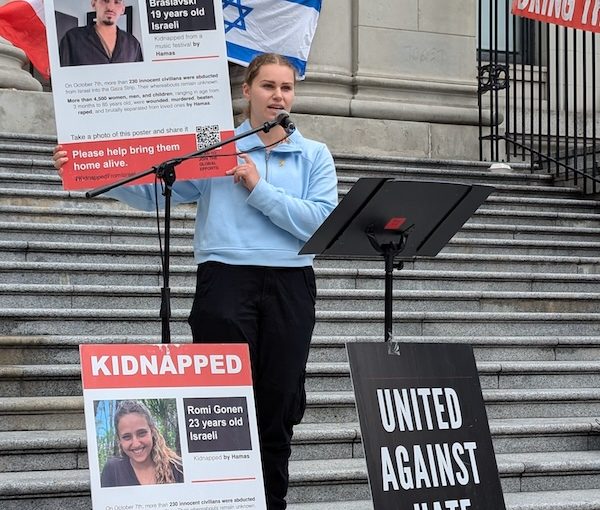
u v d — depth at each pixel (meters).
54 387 6.04
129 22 4.45
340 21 11.16
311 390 6.54
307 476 5.45
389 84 11.18
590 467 5.97
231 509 4.12
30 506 4.99
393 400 4.39
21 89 10.01
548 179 10.42
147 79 4.45
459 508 4.42
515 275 8.23
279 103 4.56
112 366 4.06
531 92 10.98
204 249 4.53
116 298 6.93
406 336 7.30
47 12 4.42
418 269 8.27
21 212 7.82
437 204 4.50
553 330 7.71
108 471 3.97
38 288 6.77
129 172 4.45
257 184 4.41
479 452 4.52
